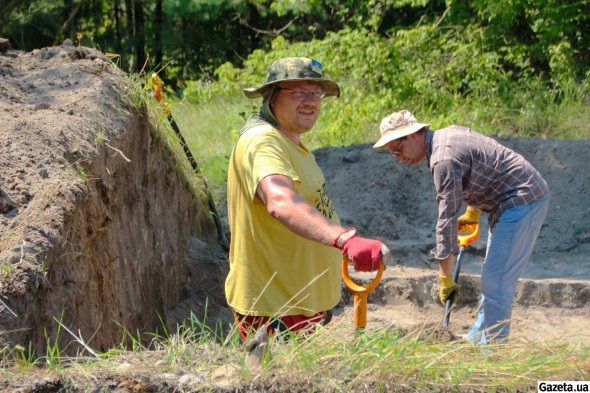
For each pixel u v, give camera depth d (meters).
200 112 12.12
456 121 11.05
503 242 4.27
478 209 4.51
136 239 4.62
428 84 11.74
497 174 4.24
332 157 8.68
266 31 17.62
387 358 2.49
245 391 2.36
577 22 13.23
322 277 3.30
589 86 11.77
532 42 13.77
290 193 2.77
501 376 2.51
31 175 3.57
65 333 3.12
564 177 8.04
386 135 4.30
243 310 3.22
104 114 4.49
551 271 6.47
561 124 10.85
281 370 2.47
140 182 4.88
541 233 7.38
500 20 12.80
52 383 2.33
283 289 3.21
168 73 19.55
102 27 18.41
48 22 15.84
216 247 6.40
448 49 13.05
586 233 7.21
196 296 5.66
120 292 4.16
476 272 6.38
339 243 2.60
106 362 2.55
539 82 12.16
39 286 2.89
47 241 3.08
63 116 4.23
